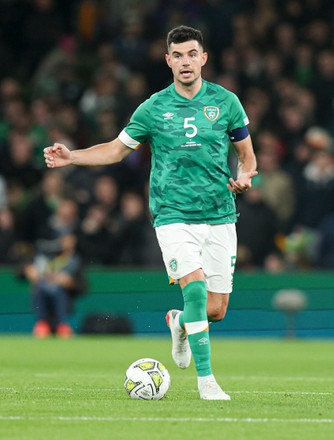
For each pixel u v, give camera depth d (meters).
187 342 30.11
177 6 78.88
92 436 19.98
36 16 79.50
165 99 27.42
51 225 60.47
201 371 26.38
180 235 26.81
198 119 27.14
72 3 81.25
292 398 27.41
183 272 26.53
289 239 64.06
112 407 24.28
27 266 60.47
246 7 78.19
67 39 79.50
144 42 76.88
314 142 67.19
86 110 73.00
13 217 64.50
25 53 80.31
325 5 77.81
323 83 73.38
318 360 45.75
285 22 77.25
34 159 70.31
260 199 64.06
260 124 70.94
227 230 27.73
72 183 65.88
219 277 27.98
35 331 60.88
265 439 19.83
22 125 71.88
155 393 26.05
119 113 70.75
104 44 78.06
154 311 63.00
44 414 22.97
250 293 63.56
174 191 27.03
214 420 22.16
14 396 27.05
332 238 64.25
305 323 63.72
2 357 45.88
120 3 79.25
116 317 62.62
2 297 62.97
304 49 75.00
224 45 77.31
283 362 44.56
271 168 66.81
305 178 67.19
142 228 63.34
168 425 21.38
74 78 76.06
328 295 63.66
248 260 63.81
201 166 27.06
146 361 26.53
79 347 52.16
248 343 58.00
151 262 63.19
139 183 69.12
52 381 32.81
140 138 27.73
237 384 32.66
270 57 74.06
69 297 60.38
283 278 63.56
